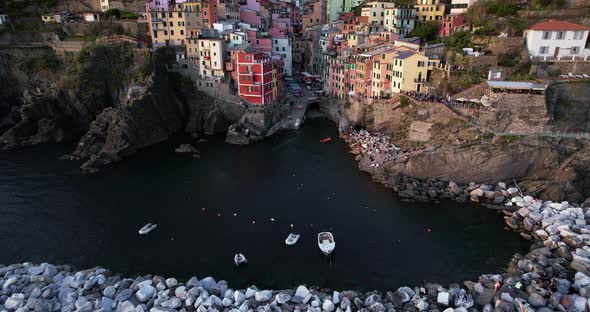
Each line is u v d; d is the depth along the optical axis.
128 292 52.06
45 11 143.50
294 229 68.50
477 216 71.56
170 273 57.81
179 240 65.50
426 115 91.25
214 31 127.50
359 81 119.06
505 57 98.00
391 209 74.50
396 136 99.19
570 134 78.81
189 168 94.12
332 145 108.00
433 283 55.31
